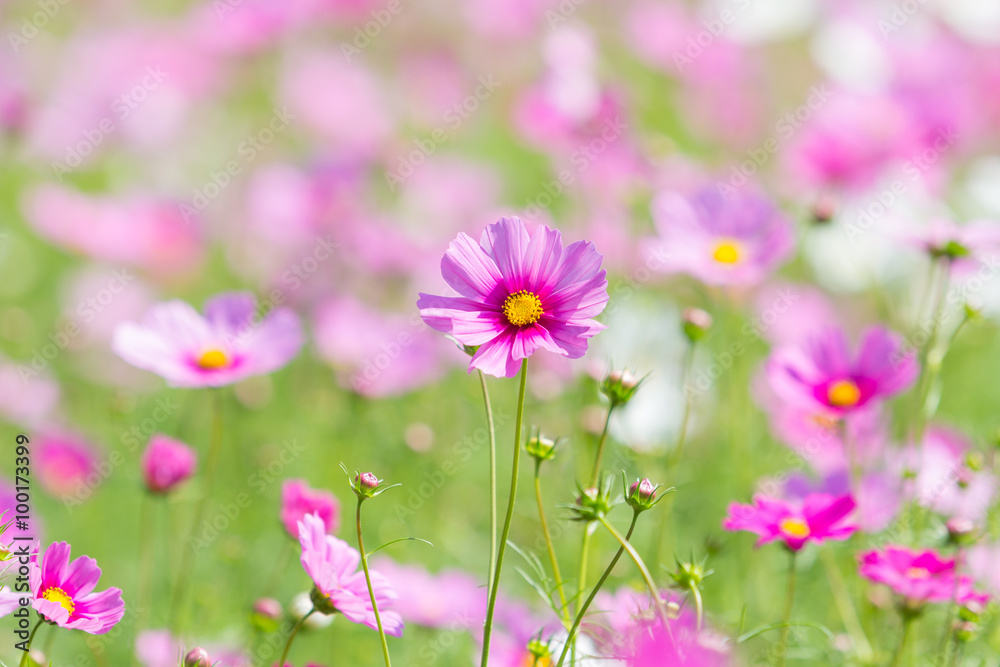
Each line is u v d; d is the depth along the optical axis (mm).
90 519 2303
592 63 2527
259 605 2055
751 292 2486
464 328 1935
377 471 2346
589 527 1983
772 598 2193
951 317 2367
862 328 2482
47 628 2168
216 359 2131
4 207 2707
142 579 2209
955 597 2006
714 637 1971
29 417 2393
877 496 2123
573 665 1968
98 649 2131
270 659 2090
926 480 2184
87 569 1920
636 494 1935
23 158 2688
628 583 2135
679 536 2264
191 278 2586
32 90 2680
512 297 1946
